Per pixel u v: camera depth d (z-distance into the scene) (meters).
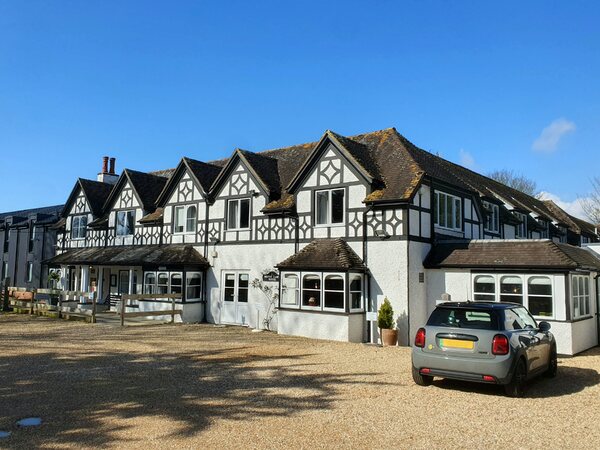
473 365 8.30
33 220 35.28
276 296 19.08
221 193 21.83
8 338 15.44
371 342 16.09
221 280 21.34
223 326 20.08
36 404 7.71
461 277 16.03
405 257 15.85
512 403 7.97
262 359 12.03
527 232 27.89
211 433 6.33
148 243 24.78
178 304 21.16
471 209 20.58
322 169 18.27
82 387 8.87
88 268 27.50
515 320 9.09
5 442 5.96
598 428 6.68
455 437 6.28
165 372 10.28
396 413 7.31
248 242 20.47
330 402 7.90
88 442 5.99
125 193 26.53
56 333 16.83
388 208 16.38
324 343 15.17
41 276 33.81
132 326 19.25
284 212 18.98
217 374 10.11
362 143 20.23
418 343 9.02
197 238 22.50
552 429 6.63
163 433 6.32
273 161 22.47
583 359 12.95
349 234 17.23
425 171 16.88
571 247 16.77
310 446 5.89
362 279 16.62
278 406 7.64
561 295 14.01
